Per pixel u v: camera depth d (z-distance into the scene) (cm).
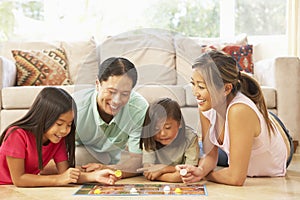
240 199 162
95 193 171
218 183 190
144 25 407
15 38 396
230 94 188
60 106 181
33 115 185
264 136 192
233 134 182
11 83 319
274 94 309
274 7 394
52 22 400
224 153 219
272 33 396
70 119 183
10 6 396
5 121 294
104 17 400
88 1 399
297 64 310
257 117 186
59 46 363
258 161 200
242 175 183
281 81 309
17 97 294
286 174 214
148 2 407
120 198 163
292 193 171
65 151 196
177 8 412
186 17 413
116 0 401
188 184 187
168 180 191
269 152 199
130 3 404
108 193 171
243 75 197
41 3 402
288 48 371
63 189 179
